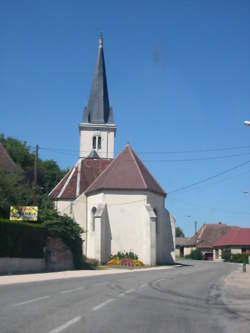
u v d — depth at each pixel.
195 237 95.44
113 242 40.91
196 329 8.48
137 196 41.91
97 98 71.38
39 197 36.72
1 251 25.08
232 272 30.92
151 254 40.25
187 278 23.64
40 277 23.39
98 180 44.62
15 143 68.50
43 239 29.72
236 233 75.12
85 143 70.00
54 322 8.70
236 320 9.80
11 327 8.06
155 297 13.76
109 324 8.67
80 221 43.94
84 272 29.53
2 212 30.20
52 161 72.12
